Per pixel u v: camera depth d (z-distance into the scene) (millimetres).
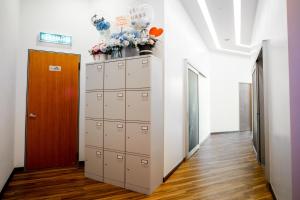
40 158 3531
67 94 3738
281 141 2197
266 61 2938
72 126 3760
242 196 2543
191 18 4641
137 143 2693
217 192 2652
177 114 3711
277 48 2322
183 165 3844
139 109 2693
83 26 3865
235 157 4441
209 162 4051
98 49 3137
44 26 3600
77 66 3812
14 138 3330
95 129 3094
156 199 2438
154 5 3152
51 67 3629
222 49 7438
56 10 3691
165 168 3094
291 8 1877
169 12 3289
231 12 4309
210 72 7641
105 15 3725
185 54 4227
